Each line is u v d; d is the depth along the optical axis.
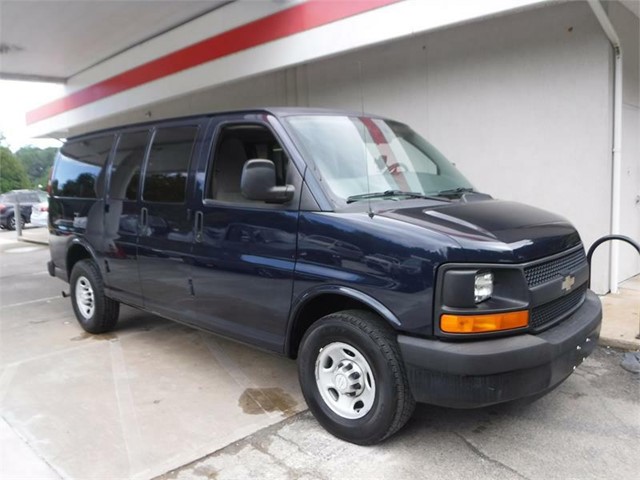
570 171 6.30
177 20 10.12
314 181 3.54
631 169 7.02
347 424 3.37
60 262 6.25
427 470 3.11
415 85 7.62
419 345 3.00
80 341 5.70
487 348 2.90
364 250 3.21
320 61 8.97
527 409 3.82
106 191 5.34
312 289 3.44
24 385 4.52
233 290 3.96
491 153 6.94
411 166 4.20
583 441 3.39
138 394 4.28
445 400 2.97
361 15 7.30
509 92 6.67
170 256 4.49
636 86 6.98
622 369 4.48
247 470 3.18
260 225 3.75
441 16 6.49
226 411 3.95
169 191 4.54
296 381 4.48
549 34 6.26
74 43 11.45
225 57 9.42
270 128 3.86
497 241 3.05
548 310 3.29
